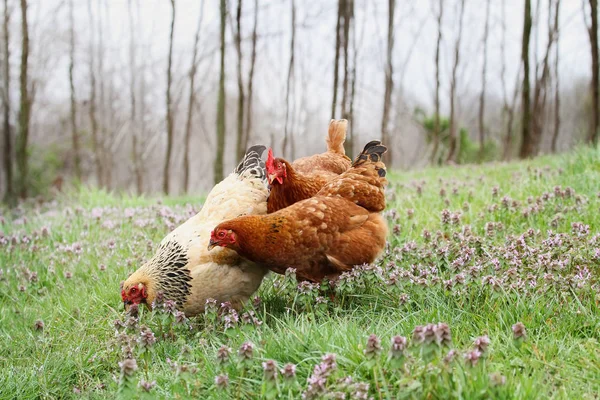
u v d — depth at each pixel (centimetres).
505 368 139
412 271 180
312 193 192
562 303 160
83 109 827
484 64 599
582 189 238
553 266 168
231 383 143
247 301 182
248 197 191
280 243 170
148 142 877
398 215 225
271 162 188
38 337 183
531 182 257
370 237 176
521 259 177
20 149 485
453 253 188
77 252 231
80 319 193
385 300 173
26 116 479
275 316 177
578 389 134
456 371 136
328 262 175
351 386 134
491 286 160
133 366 140
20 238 247
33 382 165
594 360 142
